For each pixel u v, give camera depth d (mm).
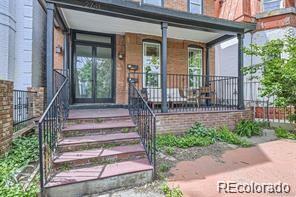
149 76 8695
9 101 4258
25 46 6617
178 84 9156
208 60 9836
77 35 7898
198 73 9742
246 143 5891
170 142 5574
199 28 7215
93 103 8047
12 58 6352
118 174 3422
